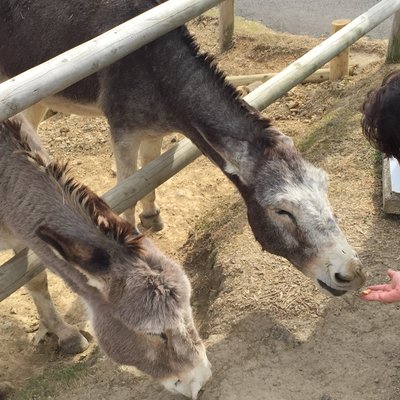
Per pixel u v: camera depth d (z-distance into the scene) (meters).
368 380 1.92
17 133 1.93
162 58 2.39
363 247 2.38
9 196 1.91
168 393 1.97
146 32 1.82
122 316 1.68
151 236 3.03
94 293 1.77
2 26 2.79
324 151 2.97
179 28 2.42
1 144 1.92
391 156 1.66
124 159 2.64
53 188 1.84
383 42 4.20
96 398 2.04
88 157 3.64
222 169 2.30
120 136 2.62
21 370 2.41
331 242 2.04
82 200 1.77
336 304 2.17
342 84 3.70
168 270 1.70
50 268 1.89
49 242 1.64
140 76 2.45
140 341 1.75
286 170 2.10
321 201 2.07
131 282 1.66
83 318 2.66
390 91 1.55
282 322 2.14
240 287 2.30
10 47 2.80
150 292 1.65
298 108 3.70
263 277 2.33
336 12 4.93
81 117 3.96
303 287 2.25
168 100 2.41
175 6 1.91
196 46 2.41
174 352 1.72
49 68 1.60
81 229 1.73
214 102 2.31
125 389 2.05
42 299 2.39
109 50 1.72
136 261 1.68
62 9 2.63
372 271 2.27
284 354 2.04
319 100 3.67
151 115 2.50
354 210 2.57
